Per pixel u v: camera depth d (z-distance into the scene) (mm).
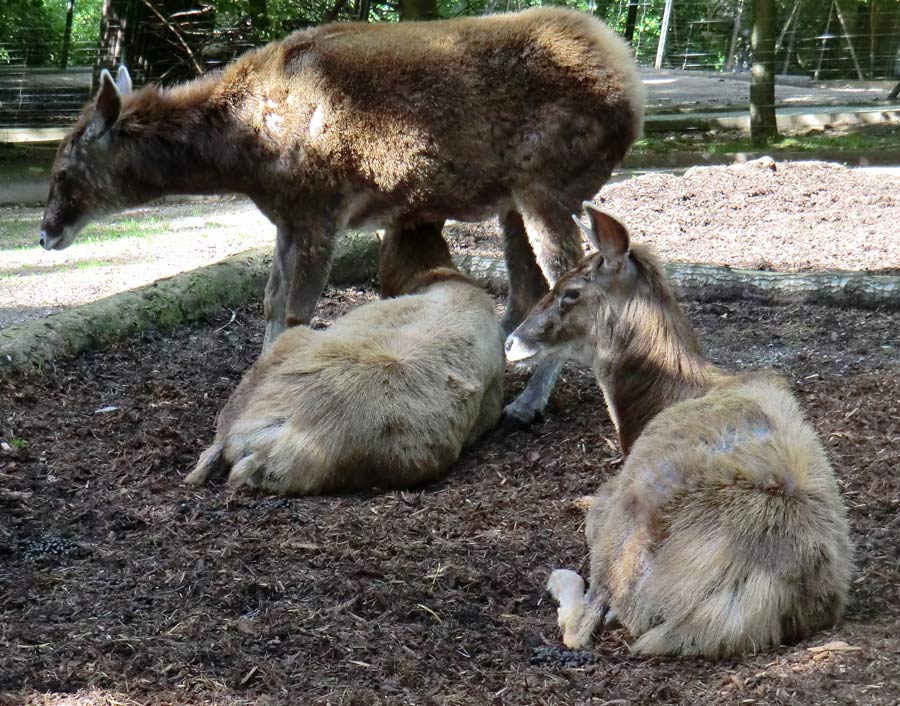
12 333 7145
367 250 9891
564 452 5988
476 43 6418
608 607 3951
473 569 4637
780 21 25188
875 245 10766
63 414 6441
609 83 6348
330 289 9539
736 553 3621
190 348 7859
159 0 15641
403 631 4117
